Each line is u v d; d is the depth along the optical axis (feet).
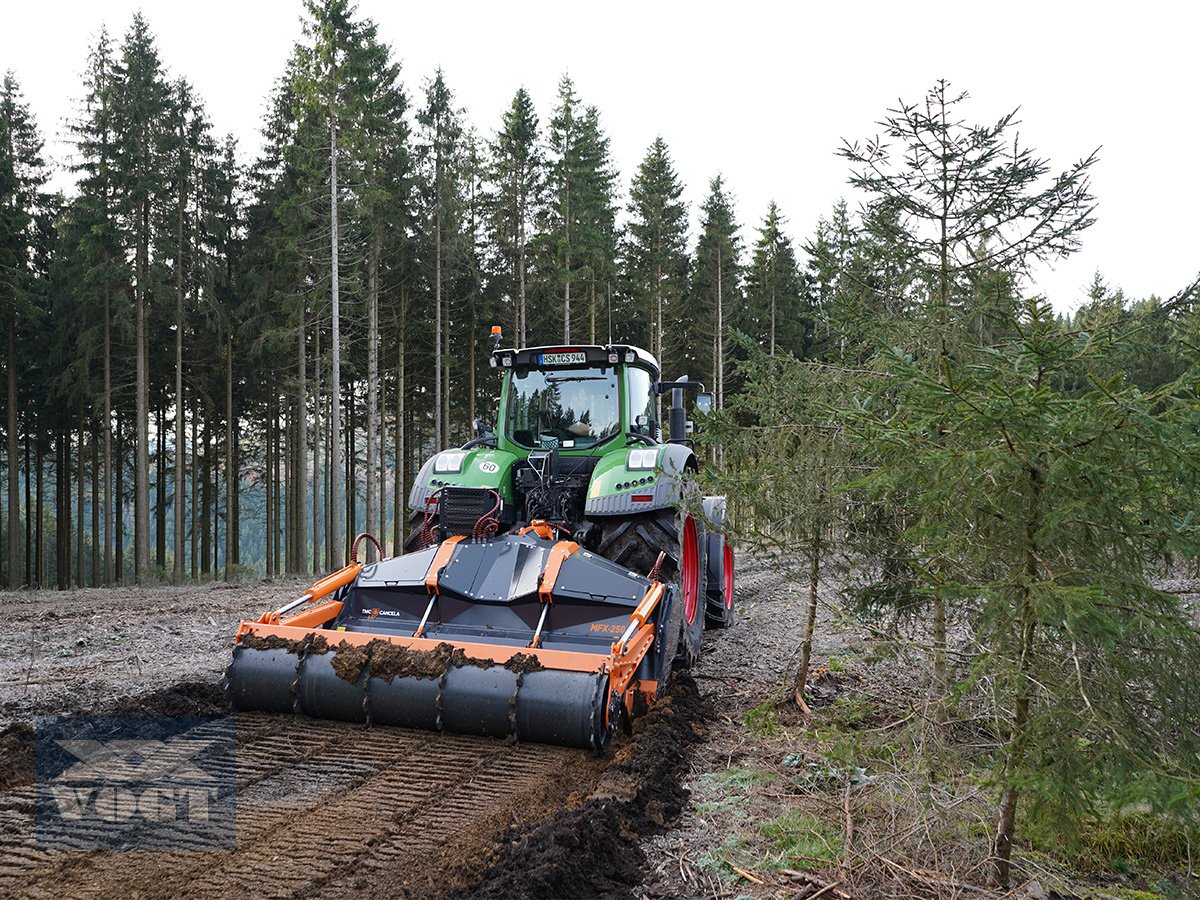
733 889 10.19
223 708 16.19
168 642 24.56
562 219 86.43
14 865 10.00
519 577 16.92
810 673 21.21
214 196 82.64
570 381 22.66
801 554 18.24
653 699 16.38
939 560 11.19
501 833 11.02
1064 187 14.90
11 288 71.92
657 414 25.18
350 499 102.27
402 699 14.80
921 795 11.18
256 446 107.04
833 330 16.83
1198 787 7.50
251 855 10.44
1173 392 8.17
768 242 110.42
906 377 9.68
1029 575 9.18
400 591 17.48
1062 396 8.30
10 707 16.53
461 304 92.07
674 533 18.86
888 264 16.63
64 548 92.58
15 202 79.61
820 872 10.61
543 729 14.02
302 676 15.35
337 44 64.49
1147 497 8.61
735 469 17.44
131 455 101.81
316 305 75.20
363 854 10.52
